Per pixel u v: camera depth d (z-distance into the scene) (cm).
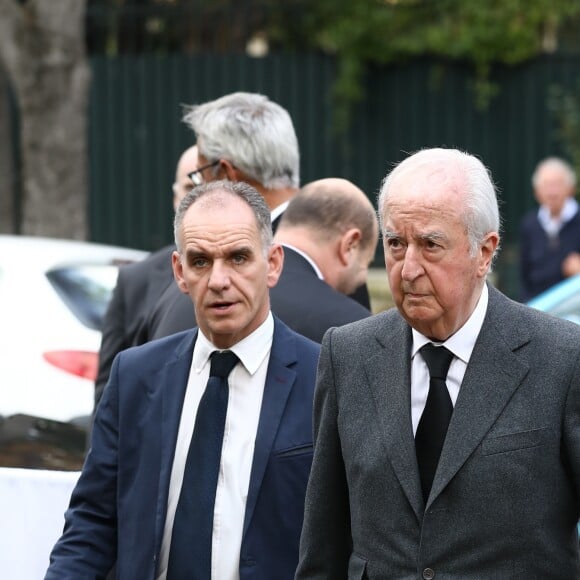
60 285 751
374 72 1756
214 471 398
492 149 1733
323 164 1764
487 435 341
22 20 1583
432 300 338
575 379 340
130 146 1794
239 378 407
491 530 337
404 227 337
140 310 561
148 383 413
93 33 1795
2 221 1772
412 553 345
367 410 361
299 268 487
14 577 464
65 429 674
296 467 398
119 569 402
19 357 692
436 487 341
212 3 1786
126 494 405
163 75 1778
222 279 394
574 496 345
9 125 1772
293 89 1761
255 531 393
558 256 1248
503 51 1705
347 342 374
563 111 1703
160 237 1794
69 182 1612
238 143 515
